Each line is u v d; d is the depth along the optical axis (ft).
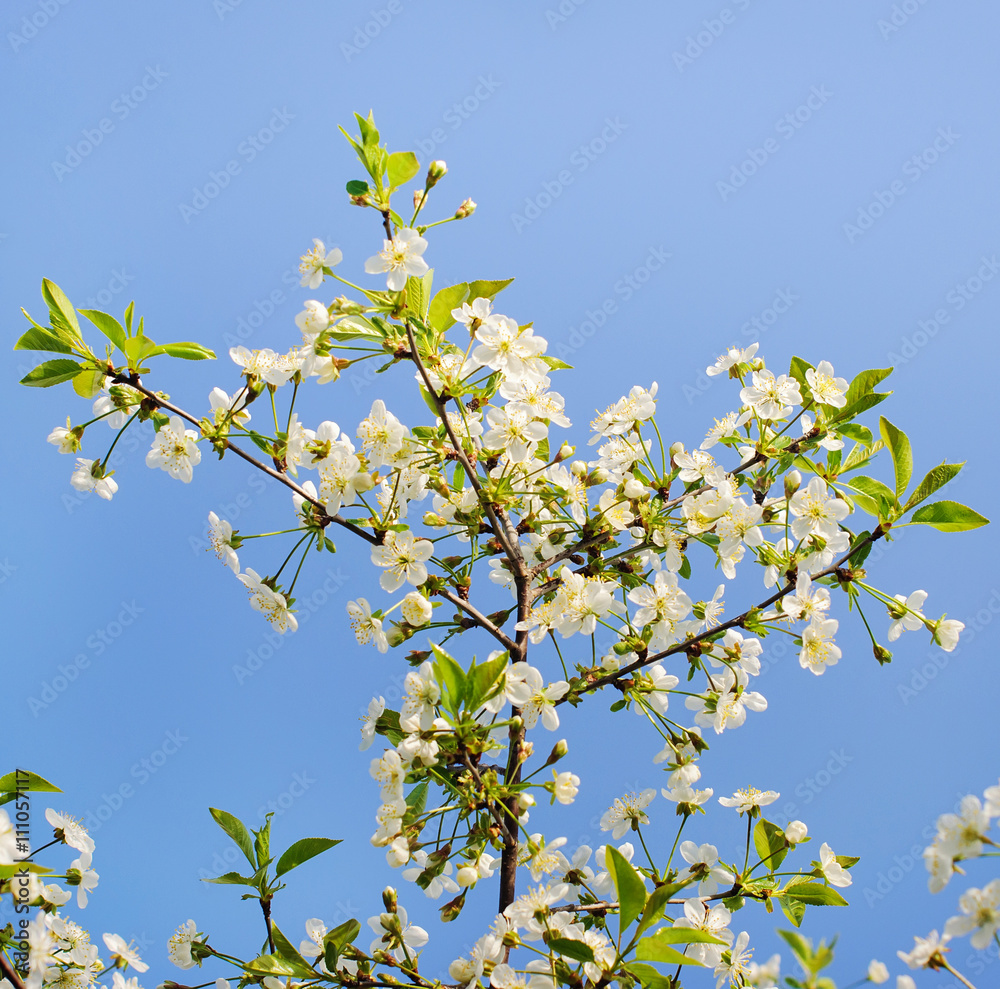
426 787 5.34
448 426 5.39
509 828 5.36
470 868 5.32
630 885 5.14
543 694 5.34
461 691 5.20
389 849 5.26
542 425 5.41
